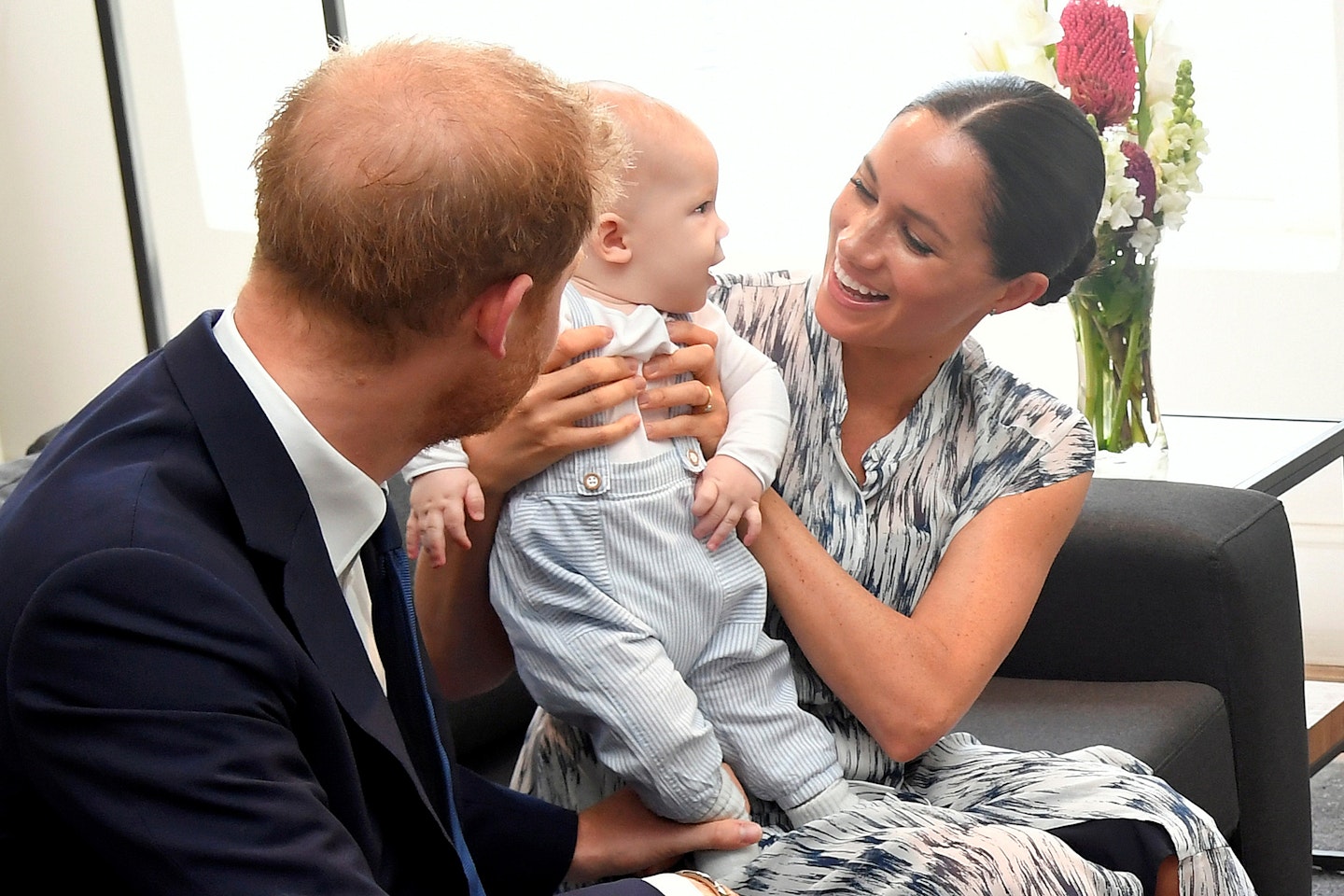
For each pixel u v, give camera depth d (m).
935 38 3.48
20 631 0.82
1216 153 3.40
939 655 1.41
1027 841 1.28
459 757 1.97
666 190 1.35
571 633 1.33
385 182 0.90
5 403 4.24
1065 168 1.36
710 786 1.31
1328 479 3.18
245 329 0.97
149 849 0.81
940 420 1.52
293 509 0.95
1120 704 1.91
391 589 1.13
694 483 1.38
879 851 1.25
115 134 3.89
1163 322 3.28
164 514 0.88
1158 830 1.37
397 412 0.99
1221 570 1.92
